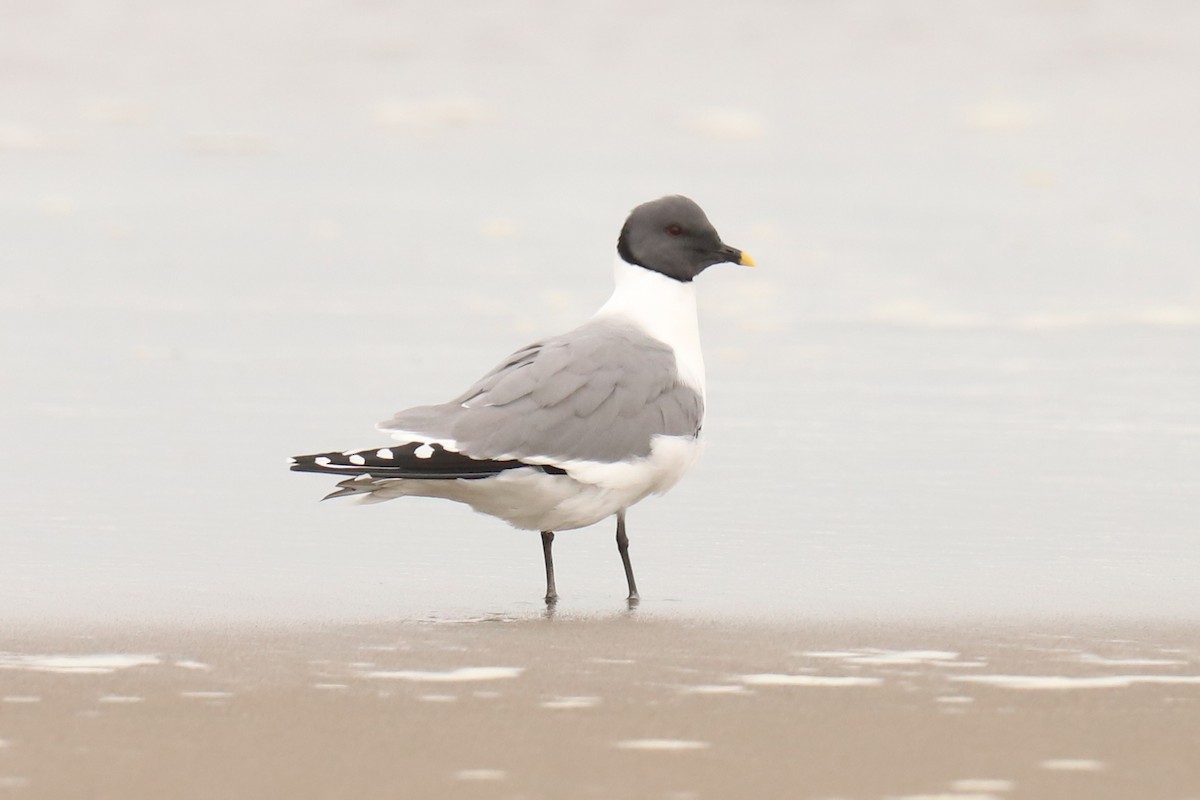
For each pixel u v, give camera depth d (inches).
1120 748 271.6
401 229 904.9
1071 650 337.4
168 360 651.5
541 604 385.7
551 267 823.1
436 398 599.5
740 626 361.4
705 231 437.1
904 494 490.0
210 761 263.4
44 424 560.4
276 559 424.2
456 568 420.5
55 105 1238.9
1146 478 504.4
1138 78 1286.9
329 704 295.6
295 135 1167.6
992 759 266.1
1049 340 692.1
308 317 725.9
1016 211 940.6
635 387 402.9
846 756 267.1
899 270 815.7
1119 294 767.7
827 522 462.3
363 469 374.0
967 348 681.0
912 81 1309.1
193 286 781.9
